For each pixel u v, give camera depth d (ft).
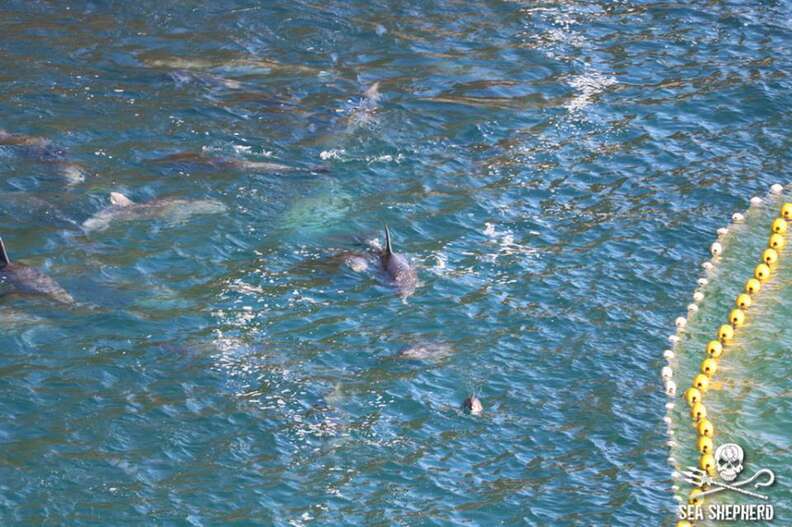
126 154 141.59
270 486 91.86
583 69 166.40
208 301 115.14
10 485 90.63
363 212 131.44
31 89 155.22
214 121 150.10
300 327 111.65
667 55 169.78
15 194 131.85
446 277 120.06
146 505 89.35
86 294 115.24
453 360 107.45
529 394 103.60
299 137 147.02
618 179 139.64
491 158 143.74
